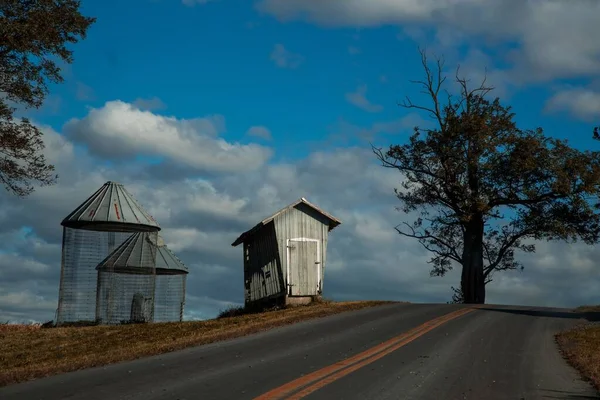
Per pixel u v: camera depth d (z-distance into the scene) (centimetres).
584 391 1133
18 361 1639
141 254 3016
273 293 3098
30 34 2364
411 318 2267
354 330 1958
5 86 2478
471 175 4247
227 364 1359
